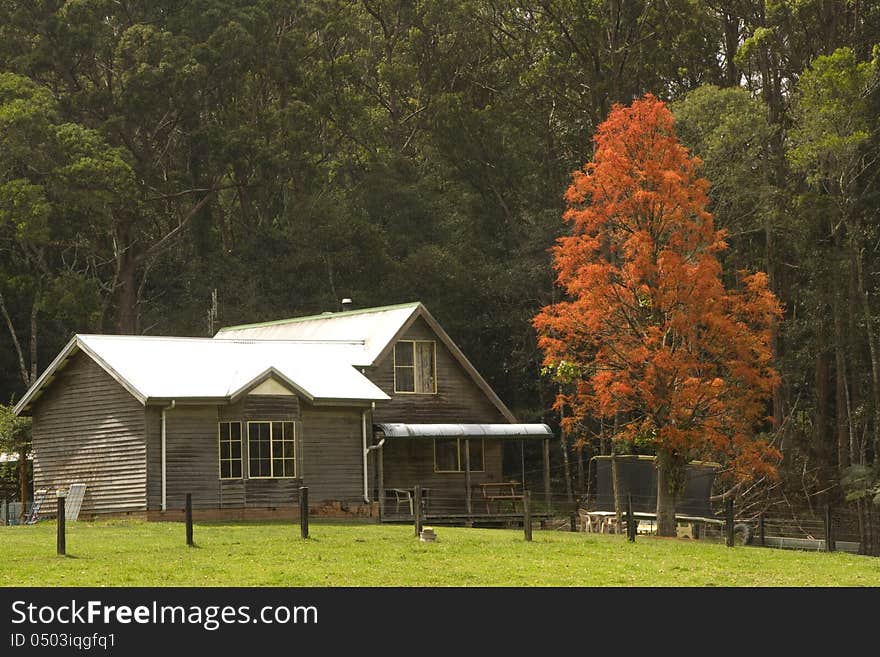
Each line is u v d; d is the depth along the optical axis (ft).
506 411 178.40
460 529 134.41
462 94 265.95
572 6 236.22
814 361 223.92
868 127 203.41
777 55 227.40
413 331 174.50
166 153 266.98
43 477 156.04
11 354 238.89
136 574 91.04
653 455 166.40
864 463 212.23
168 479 144.87
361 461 156.66
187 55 244.63
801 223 206.90
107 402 149.48
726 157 193.88
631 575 95.04
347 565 96.22
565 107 256.11
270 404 149.79
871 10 227.40
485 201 269.23
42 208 219.00
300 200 265.13
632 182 134.31
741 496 195.72
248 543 109.29
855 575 100.27
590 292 133.18
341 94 265.13
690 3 233.96
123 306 247.70
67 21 240.73
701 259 132.46
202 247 267.59
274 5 264.93
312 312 256.11
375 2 277.64
